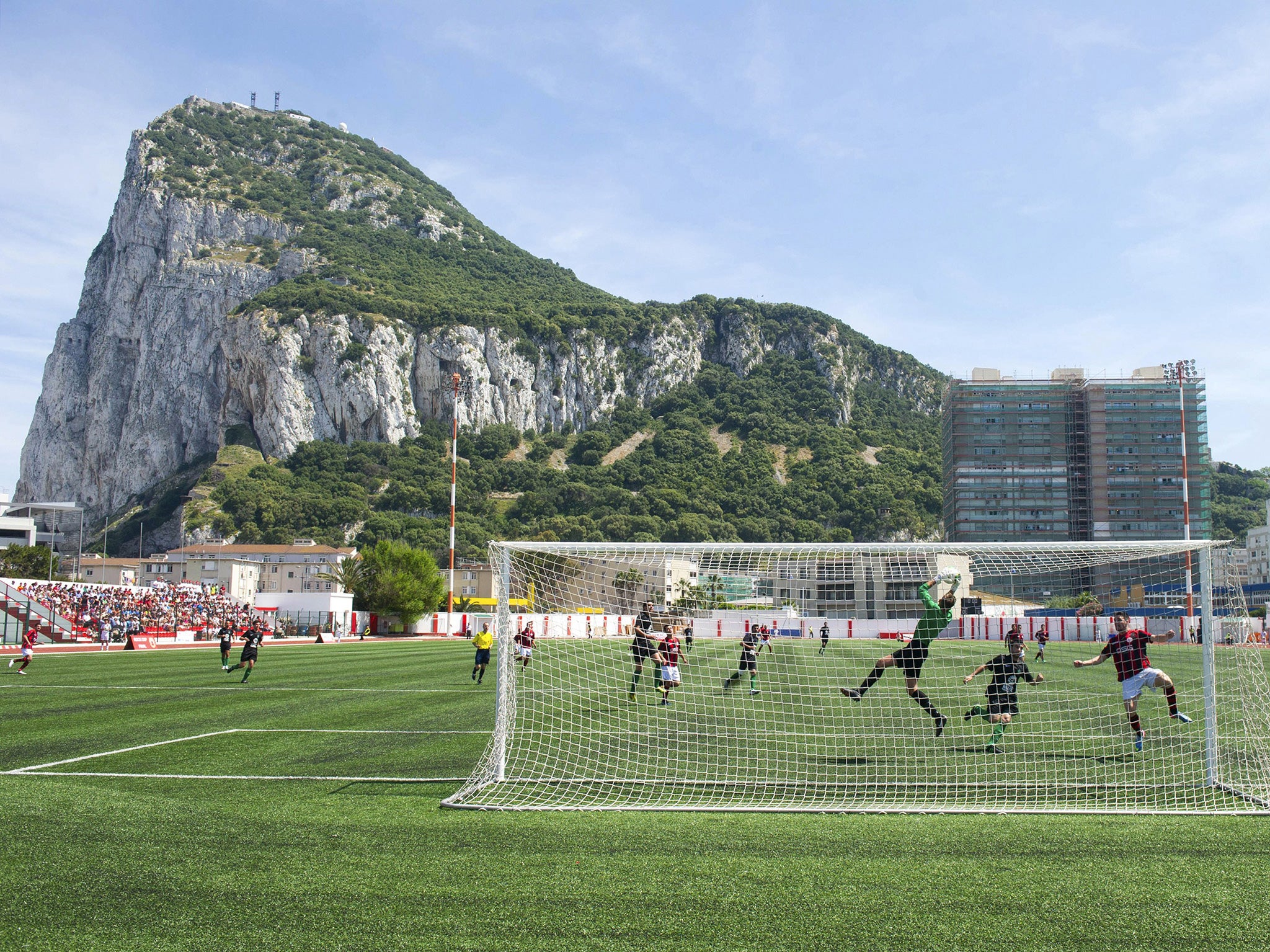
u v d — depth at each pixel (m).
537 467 177.00
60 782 7.85
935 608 10.39
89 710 14.15
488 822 6.40
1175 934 4.21
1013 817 6.73
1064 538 108.50
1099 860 5.49
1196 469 106.19
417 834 6.01
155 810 6.64
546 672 20.22
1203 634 8.46
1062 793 7.68
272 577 101.62
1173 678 15.52
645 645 14.30
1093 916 4.45
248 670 19.81
